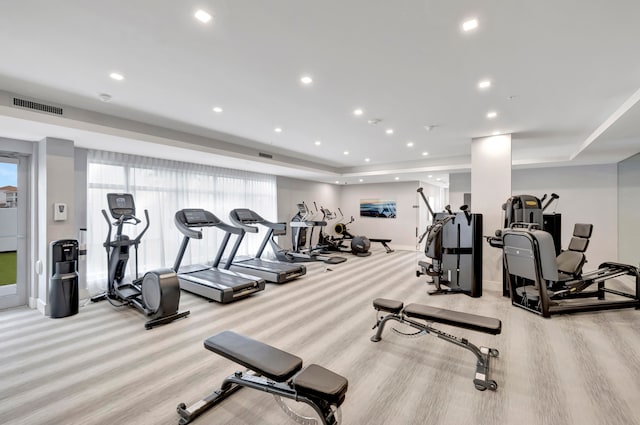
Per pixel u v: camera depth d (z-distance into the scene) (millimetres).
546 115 3908
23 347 2791
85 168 4570
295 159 7082
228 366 2434
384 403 1952
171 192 5801
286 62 2561
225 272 5035
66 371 2361
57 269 3650
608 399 1979
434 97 3350
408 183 9656
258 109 3734
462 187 7832
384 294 4531
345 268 6574
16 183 4039
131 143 4316
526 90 3137
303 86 3059
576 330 3117
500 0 1782
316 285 5090
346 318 3510
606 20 1966
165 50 2352
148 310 3498
